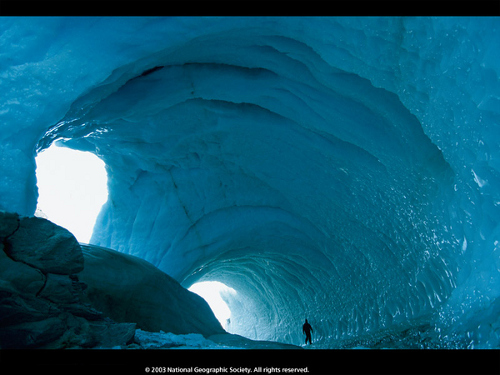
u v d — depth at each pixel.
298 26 6.97
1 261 4.57
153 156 12.74
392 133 8.93
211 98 10.27
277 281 18.94
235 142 12.48
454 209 7.70
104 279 7.84
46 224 5.16
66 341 4.62
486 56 5.45
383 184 10.39
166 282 9.95
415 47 6.34
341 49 7.08
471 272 6.71
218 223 14.72
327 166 11.76
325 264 15.28
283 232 15.18
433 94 6.68
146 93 9.68
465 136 6.44
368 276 13.14
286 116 10.51
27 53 6.44
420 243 9.91
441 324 7.05
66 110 7.60
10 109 6.81
